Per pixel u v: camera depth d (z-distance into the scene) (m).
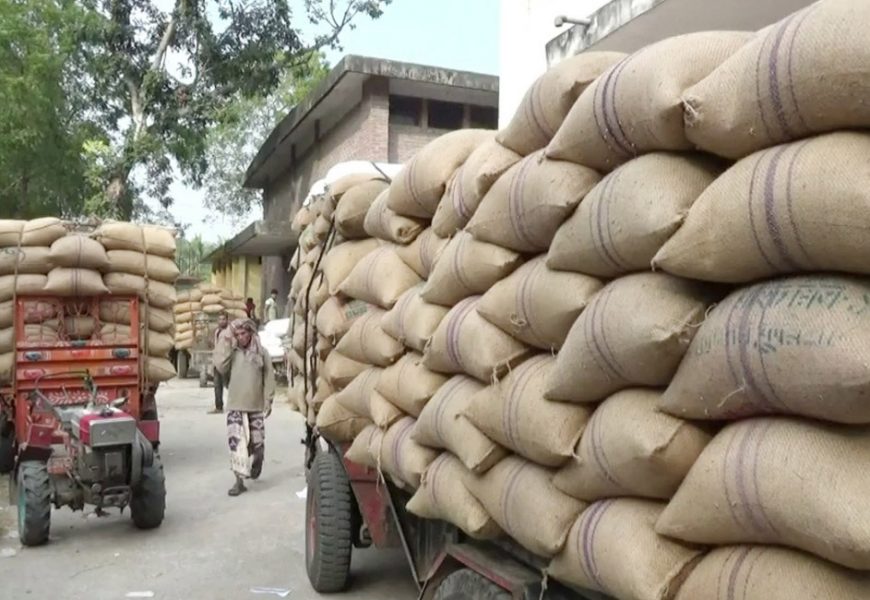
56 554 5.87
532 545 2.40
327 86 15.12
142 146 19.83
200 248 44.22
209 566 5.61
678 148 2.07
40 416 7.04
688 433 1.95
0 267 7.28
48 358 7.20
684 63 2.02
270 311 20.08
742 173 1.79
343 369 4.20
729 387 1.77
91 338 7.69
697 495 1.82
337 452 4.91
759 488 1.66
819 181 1.59
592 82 2.44
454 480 2.91
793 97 1.67
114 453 5.88
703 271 1.85
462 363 2.84
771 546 1.73
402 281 3.62
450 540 3.29
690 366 1.88
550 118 2.57
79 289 7.41
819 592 1.58
